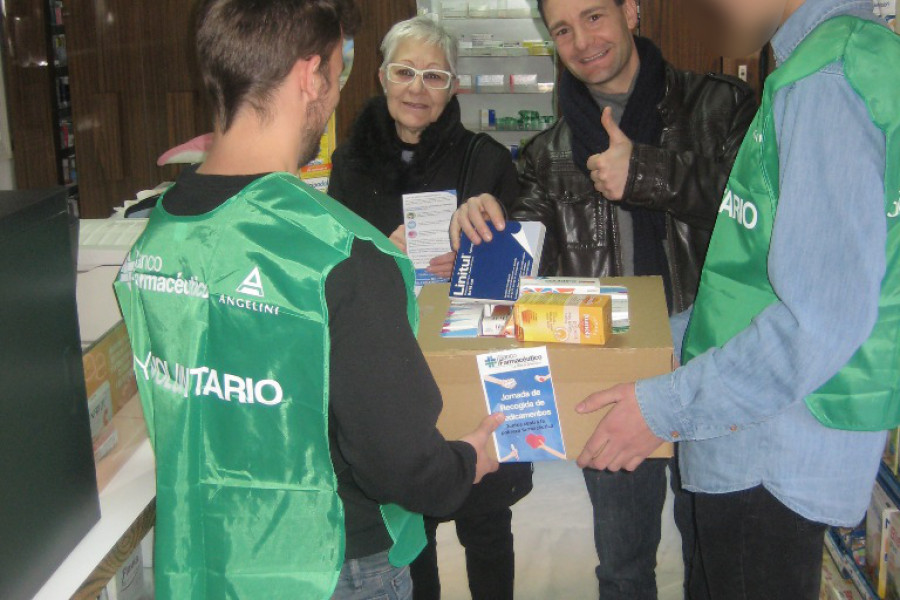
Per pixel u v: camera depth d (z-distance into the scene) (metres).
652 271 2.08
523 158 2.28
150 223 1.19
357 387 1.06
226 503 1.15
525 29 5.64
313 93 1.13
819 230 1.11
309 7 1.11
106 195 4.88
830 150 1.10
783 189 1.14
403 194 2.32
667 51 4.53
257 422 1.11
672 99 2.04
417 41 2.35
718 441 1.33
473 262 1.70
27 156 5.21
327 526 1.13
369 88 4.65
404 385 1.07
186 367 1.13
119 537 1.25
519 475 1.98
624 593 2.09
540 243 1.70
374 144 2.46
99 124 4.78
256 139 1.12
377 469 1.09
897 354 1.19
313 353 1.06
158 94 4.73
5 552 1.05
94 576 1.18
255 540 1.14
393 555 1.27
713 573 1.42
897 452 2.09
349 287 1.05
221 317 1.09
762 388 1.21
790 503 1.28
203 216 1.10
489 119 5.77
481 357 1.40
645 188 1.78
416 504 1.15
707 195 1.78
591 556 2.89
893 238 1.17
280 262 1.06
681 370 1.30
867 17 1.18
